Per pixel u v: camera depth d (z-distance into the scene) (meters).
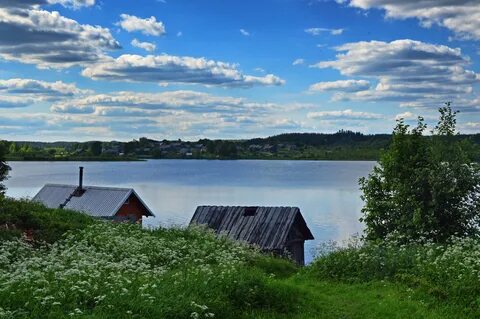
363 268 19.83
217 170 193.88
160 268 15.16
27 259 16.75
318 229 56.28
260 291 14.82
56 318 10.48
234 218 38.94
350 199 90.56
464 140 27.64
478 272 15.94
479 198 26.55
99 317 10.70
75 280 12.69
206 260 20.53
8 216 23.75
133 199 48.66
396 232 26.31
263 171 188.12
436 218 26.00
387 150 29.16
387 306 15.41
